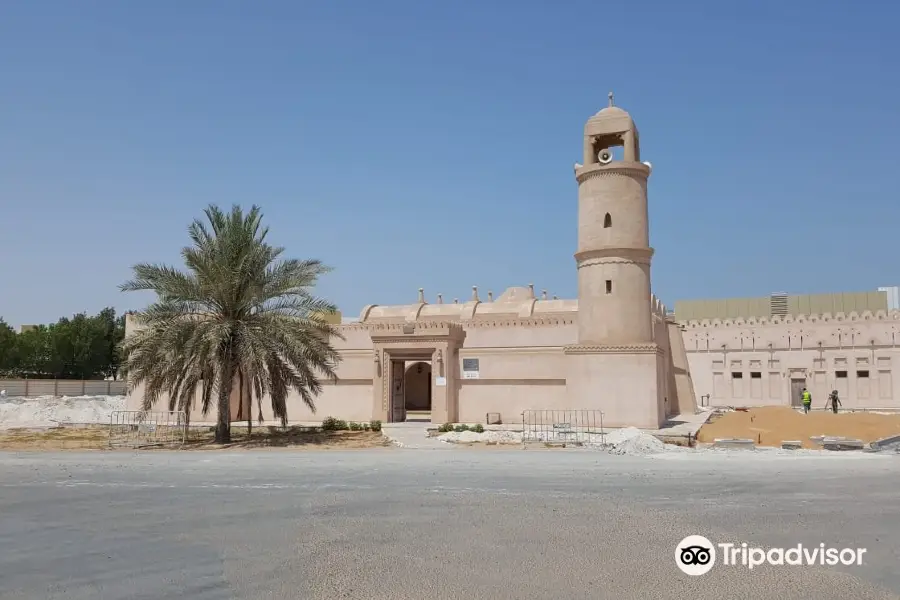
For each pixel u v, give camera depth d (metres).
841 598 7.78
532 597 7.75
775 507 12.09
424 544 9.83
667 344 40.31
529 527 10.73
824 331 46.22
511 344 33.62
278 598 7.76
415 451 21.69
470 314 39.47
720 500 12.73
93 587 8.16
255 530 10.71
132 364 24.02
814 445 24.16
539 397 32.81
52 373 70.44
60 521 11.45
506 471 16.58
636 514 11.55
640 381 29.45
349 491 13.88
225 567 8.87
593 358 30.20
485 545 9.76
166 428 29.84
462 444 23.97
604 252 30.67
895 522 10.98
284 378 25.06
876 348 44.62
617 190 30.94
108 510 12.27
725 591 7.96
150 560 9.21
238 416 36.91
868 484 14.45
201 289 24.25
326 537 10.25
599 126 31.94
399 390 35.56
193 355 23.48
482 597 7.75
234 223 25.14
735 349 48.59
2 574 8.66
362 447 23.34
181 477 15.96
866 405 44.53
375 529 10.70
